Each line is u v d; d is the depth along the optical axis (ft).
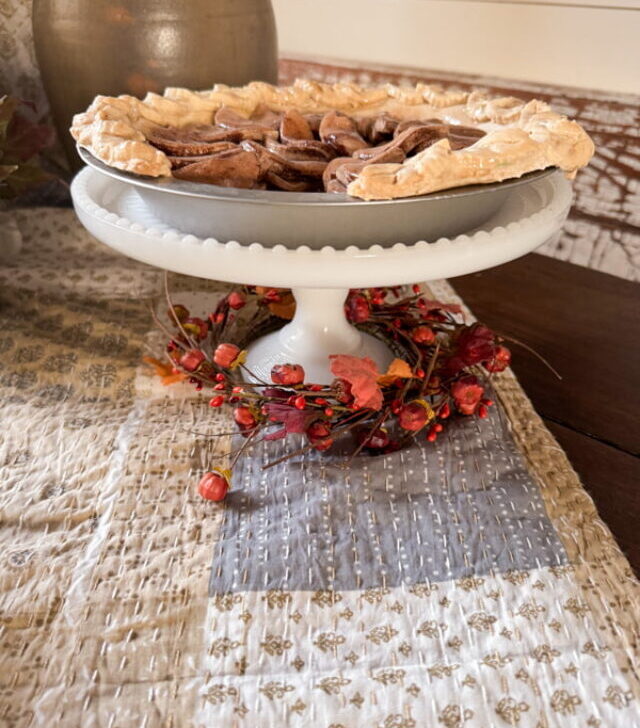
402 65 2.81
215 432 1.60
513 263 2.49
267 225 1.37
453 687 1.09
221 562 1.29
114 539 1.34
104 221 1.46
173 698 1.08
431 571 1.28
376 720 1.05
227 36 2.15
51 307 2.06
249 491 1.44
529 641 1.16
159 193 1.39
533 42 2.43
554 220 1.50
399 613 1.21
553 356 1.94
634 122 2.26
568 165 1.50
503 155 1.37
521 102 1.86
